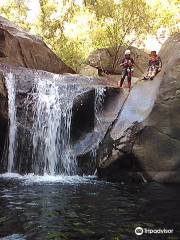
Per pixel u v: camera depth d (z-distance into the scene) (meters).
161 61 14.02
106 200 9.41
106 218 7.90
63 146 13.93
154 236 6.89
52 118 14.19
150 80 13.61
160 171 12.09
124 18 22.50
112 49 23.20
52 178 12.45
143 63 23.00
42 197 9.52
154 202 9.32
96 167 13.02
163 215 8.18
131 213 8.30
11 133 13.73
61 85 14.66
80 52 23.38
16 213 8.12
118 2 22.41
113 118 14.20
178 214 8.27
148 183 11.95
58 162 13.66
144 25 22.78
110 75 22.03
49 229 7.19
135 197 9.83
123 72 16.48
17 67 15.41
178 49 12.62
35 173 13.56
